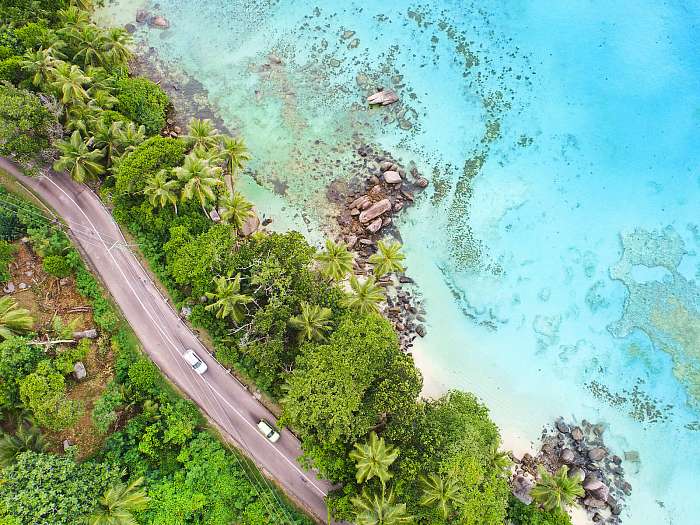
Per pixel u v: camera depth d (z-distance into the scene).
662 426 58.25
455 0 73.81
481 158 67.00
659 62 70.12
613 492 56.12
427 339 60.25
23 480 39.94
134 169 51.97
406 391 45.25
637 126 67.94
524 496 54.19
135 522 43.38
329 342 48.62
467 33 72.44
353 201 64.06
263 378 52.78
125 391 50.66
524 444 57.44
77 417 45.28
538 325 61.25
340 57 71.31
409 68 70.81
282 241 51.81
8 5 61.44
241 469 51.28
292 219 63.41
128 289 56.28
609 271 62.88
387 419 47.09
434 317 61.06
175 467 49.75
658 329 60.72
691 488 56.34
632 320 61.19
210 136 56.28
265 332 48.50
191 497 48.09
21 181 58.28
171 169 52.44
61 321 51.62
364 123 68.12
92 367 51.50
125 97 60.78
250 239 56.22
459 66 71.00
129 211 56.09
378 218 63.12
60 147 52.69
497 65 71.00
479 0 73.88
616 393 59.25
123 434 49.56
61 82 54.78
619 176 66.19
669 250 63.16
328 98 69.25
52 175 58.94
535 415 58.50
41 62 55.09
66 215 57.78
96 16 72.38
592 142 67.50
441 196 65.06
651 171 66.25
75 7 65.50
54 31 60.72
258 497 50.22
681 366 59.59
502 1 73.56
